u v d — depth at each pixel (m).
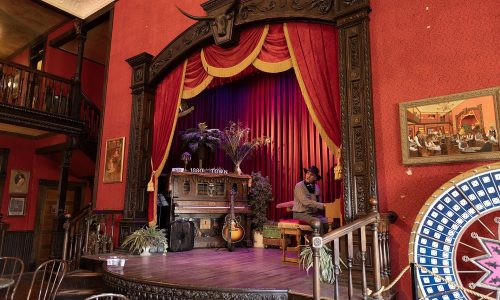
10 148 9.64
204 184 6.93
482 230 3.21
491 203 3.03
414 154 3.63
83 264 5.39
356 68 4.07
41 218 9.94
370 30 4.14
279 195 7.60
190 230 6.55
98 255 5.67
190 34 5.89
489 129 3.29
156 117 6.43
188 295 3.48
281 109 7.84
